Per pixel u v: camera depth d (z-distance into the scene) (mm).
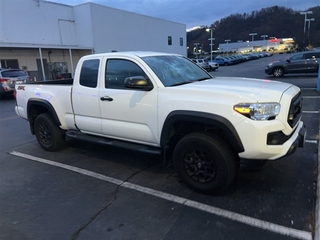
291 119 3055
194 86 3396
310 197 3180
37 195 3564
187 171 3436
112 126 4031
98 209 3166
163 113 3414
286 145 2957
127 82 3482
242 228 2689
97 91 4121
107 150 5250
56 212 3137
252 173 3857
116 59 3967
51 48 21812
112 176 4059
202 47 106875
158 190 3555
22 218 3037
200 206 3119
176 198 3328
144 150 3746
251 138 2867
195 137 3223
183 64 4359
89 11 24672
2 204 3363
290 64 16500
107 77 4047
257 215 2885
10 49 20516
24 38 21812
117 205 3232
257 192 3354
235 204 3115
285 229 2637
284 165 4078
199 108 3119
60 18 24547
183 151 3375
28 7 21906
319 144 4711
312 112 7395
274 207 3014
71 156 4996
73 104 4531
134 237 2639
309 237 2510
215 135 3182
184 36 42812
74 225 2873
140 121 3703
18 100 5594
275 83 3678
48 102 4891
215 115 3014
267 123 2850
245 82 3727
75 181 3941
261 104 2867
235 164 3168
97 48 25766
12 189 3764
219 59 43875
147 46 33438
